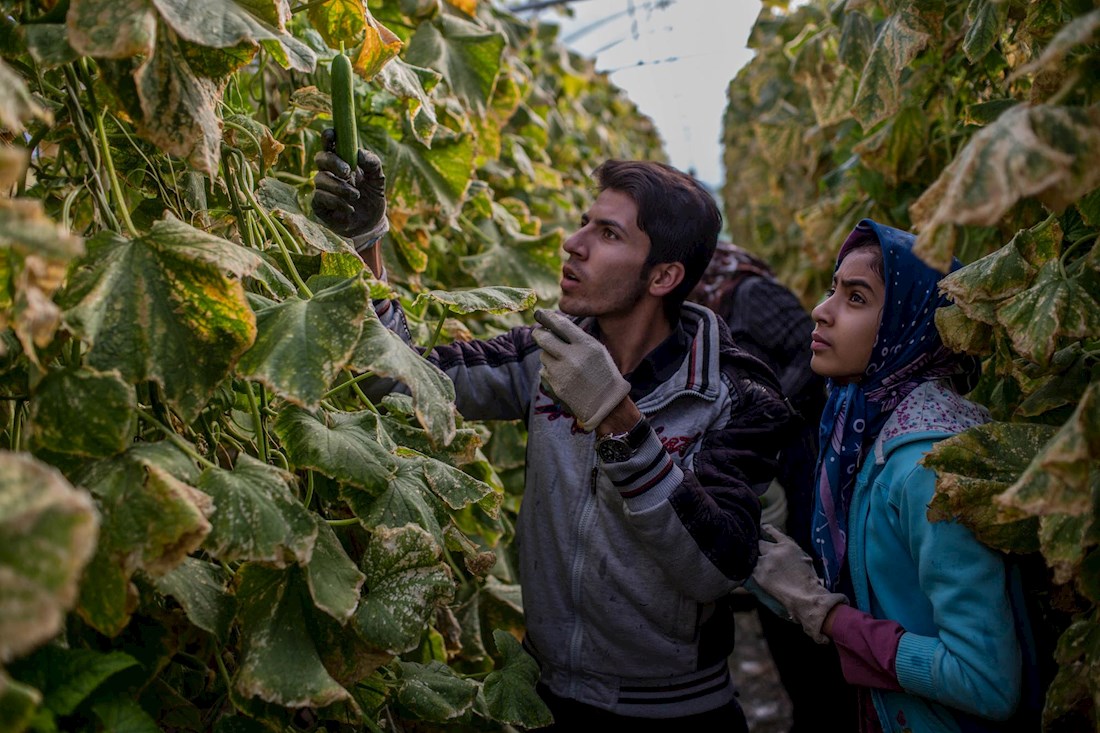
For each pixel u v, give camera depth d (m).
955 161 0.96
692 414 1.59
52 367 0.95
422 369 1.15
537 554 1.65
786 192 5.20
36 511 0.63
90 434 0.91
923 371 1.50
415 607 1.14
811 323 2.37
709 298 2.46
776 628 2.03
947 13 1.96
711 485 1.52
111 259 0.97
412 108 1.74
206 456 1.16
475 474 1.91
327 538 1.11
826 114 2.57
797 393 2.27
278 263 1.38
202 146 1.02
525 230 2.76
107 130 1.21
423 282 2.37
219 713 1.17
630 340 1.67
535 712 1.49
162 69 1.02
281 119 1.61
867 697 1.52
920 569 1.37
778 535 1.65
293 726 1.26
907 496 1.39
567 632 1.62
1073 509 0.93
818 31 2.67
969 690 1.30
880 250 1.51
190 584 1.02
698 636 1.60
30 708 0.67
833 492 1.55
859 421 1.52
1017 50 1.81
